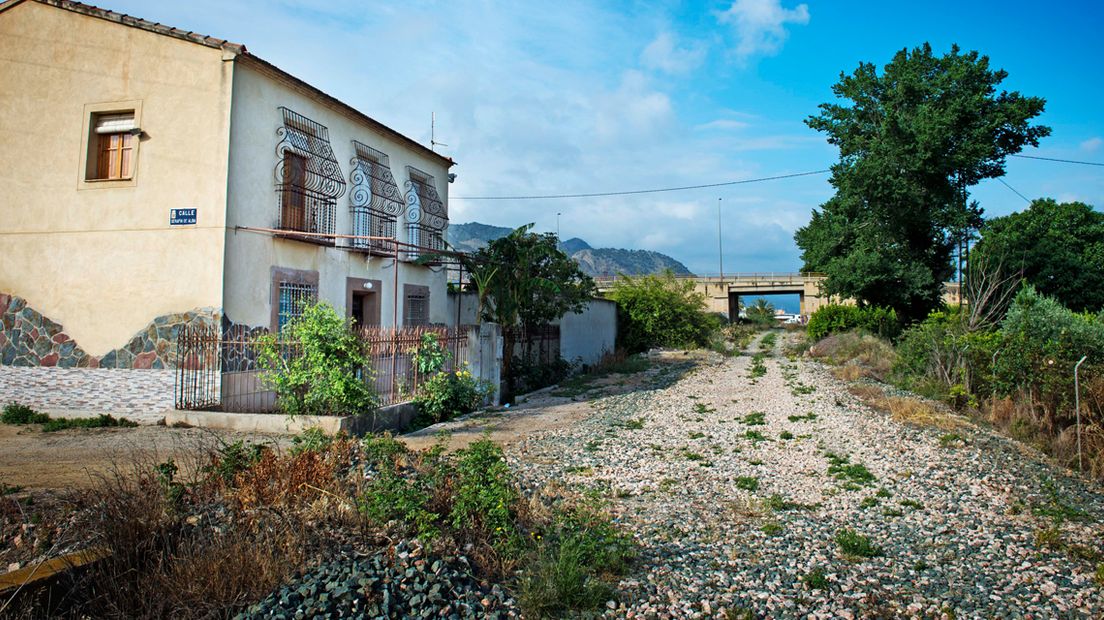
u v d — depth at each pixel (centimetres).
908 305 2858
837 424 1161
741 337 3969
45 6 1130
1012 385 1219
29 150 1127
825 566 555
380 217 1501
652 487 783
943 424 1132
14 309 1114
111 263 1082
